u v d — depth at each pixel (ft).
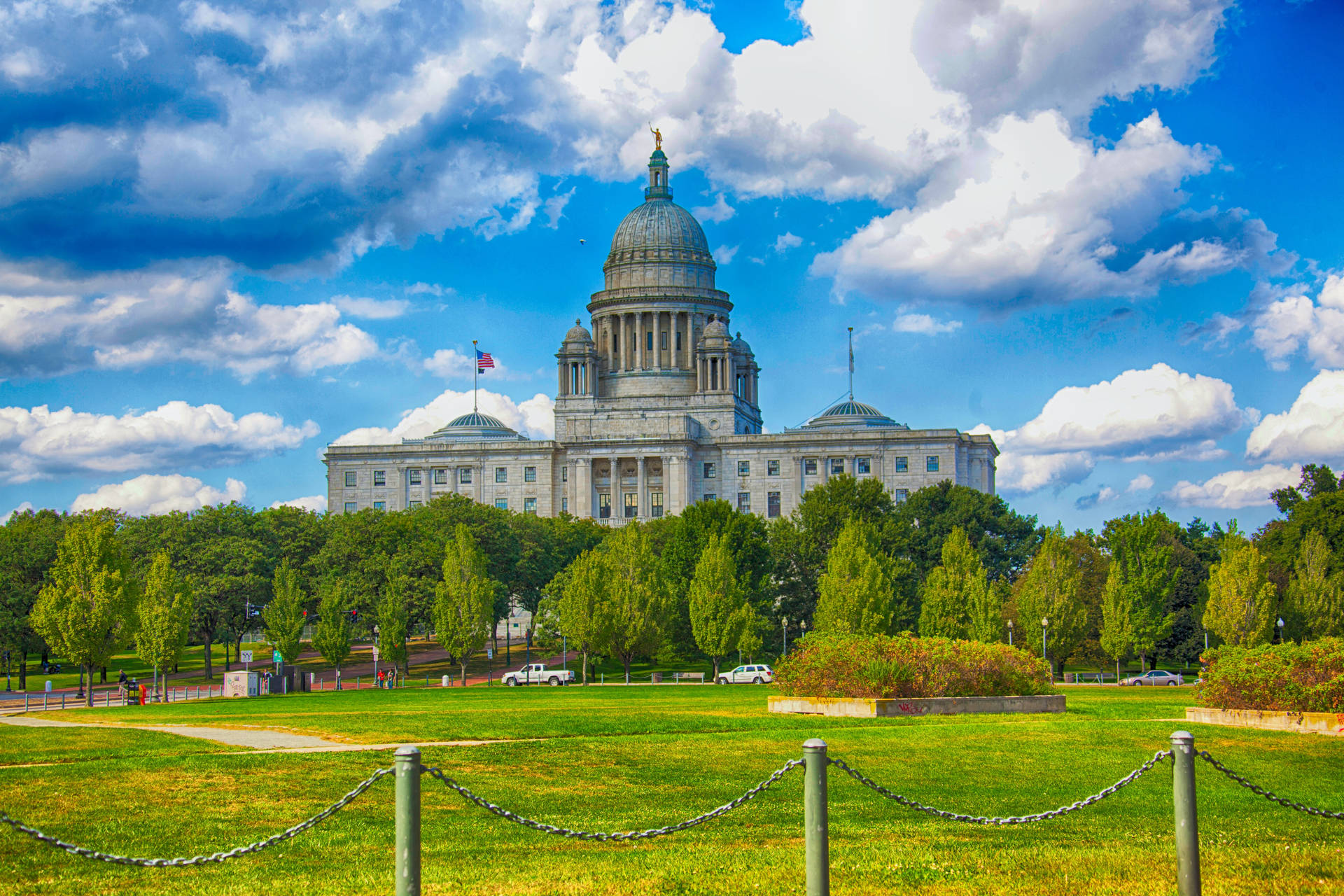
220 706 248.52
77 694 364.17
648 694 293.64
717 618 393.70
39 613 306.76
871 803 109.60
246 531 520.83
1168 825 98.73
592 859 85.87
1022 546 530.68
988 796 114.01
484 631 402.72
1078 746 143.43
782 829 97.81
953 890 75.15
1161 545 426.10
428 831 97.60
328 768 121.19
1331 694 158.71
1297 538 442.91
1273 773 129.39
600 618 381.40
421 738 151.94
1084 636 393.09
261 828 97.55
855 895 74.13
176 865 64.75
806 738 149.79
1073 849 87.30
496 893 75.36
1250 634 366.63
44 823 96.58
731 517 472.44
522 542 546.26
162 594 356.79
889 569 431.43
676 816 103.91
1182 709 201.67
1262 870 79.97
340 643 391.65
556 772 124.06
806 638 212.23
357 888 77.66
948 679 194.80
